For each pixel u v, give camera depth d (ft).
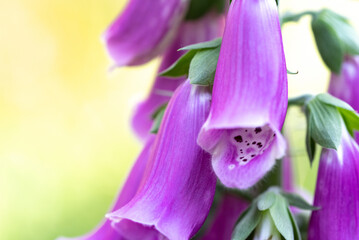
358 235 1.12
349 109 1.13
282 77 1.04
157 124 1.18
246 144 1.03
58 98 3.45
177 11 1.29
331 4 2.94
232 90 1.03
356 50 1.23
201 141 1.03
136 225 1.11
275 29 1.06
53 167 3.21
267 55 1.04
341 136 1.14
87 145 3.34
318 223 1.14
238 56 1.04
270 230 1.13
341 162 1.14
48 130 3.40
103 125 3.41
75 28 3.51
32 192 2.99
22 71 3.56
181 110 1.10
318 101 1.15
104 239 1.24
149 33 1.29
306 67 2.79
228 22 1.06
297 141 1.61
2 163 3.22
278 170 1.21
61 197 2.99
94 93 3.48
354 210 1.12
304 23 2.79
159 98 1.37
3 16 3.60
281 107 1.03
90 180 3.15
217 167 1.03
